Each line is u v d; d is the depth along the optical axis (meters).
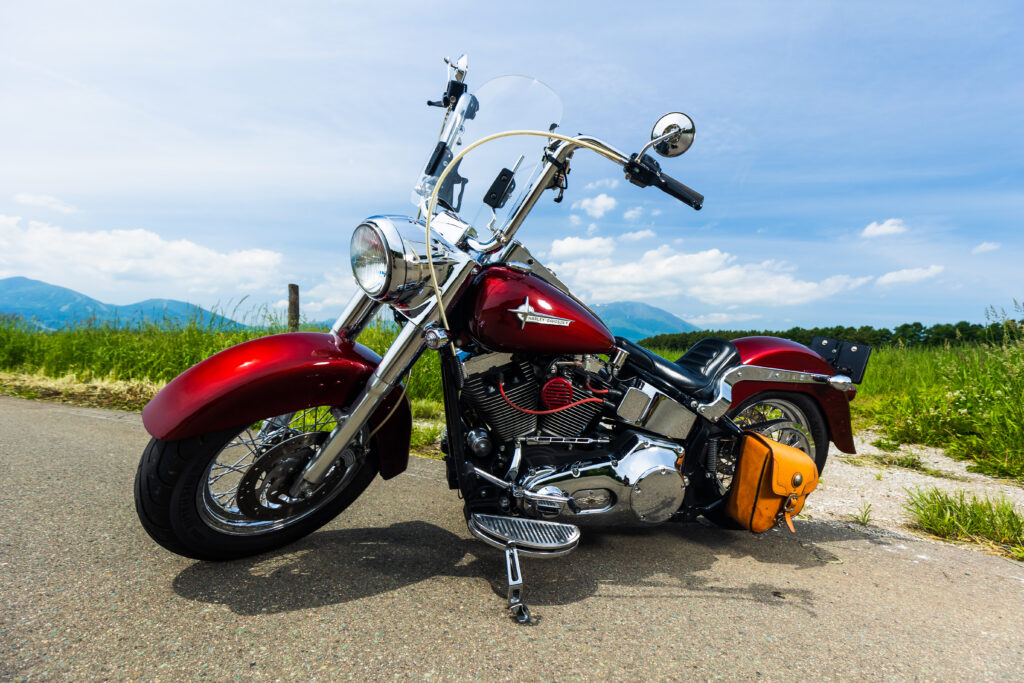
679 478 2.24
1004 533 2.64
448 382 2.06
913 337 11.21
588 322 2.10
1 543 1.98
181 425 1.70
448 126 2.41
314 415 2.28
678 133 2.10
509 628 1.70
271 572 1.93
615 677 1.49
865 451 4.46
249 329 6.88
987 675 1.60
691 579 2.14
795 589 2.09
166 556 1.98
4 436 3.42
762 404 2.91
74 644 1.46
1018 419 4.11
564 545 1.90
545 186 2.17
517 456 2.15
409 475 3.20
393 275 1.74
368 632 1.62
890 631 1.82
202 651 1.47
